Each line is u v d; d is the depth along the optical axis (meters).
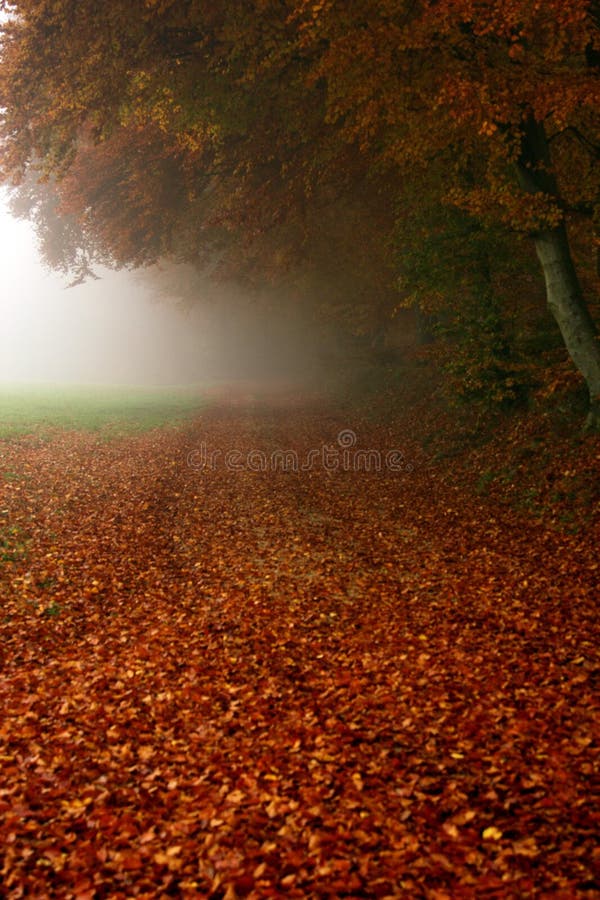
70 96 15.92
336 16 11.20
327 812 4.64
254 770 5.20
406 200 19.11
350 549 11.09
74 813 4.70
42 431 24.11
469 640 7.33
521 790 4.74
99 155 25.64
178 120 17.69
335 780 5.01
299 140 18.06
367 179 21.06
